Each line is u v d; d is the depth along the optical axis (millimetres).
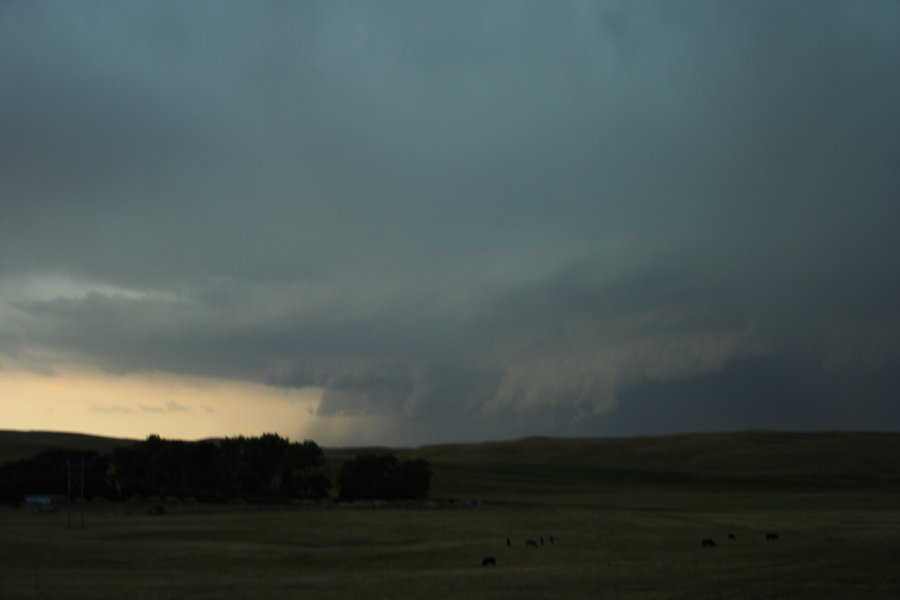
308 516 88750
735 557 52938
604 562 51469
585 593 39000
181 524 77688
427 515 91250
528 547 60625
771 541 62594
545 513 94938
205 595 38812
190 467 119500
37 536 65688
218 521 81375
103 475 110000
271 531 71875
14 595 38344
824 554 53594
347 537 67625
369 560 53625
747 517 86438
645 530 73312
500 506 110312
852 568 46875
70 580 43312
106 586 41406
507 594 38656
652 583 42000
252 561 52625
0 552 54812
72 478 106688
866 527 73000
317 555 55938
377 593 39281
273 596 38469
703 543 60188
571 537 67750
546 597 37844
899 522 78250
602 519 85500
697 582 42219
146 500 108125
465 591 39750
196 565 50562
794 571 45844
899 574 44500
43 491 105812
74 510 94688
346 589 40625
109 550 56906
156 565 50281
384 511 98688
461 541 65125
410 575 45781
